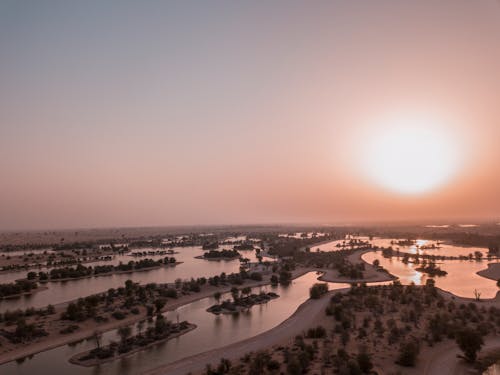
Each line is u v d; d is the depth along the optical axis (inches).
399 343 4761.3
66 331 5693.9
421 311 6245.1
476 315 5935.0
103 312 6707.7
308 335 5275.6
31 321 6141.7
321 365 4128.9
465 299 7436.0
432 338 4931.1
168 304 7588.6
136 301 7495.1
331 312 6407.5
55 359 4813.0
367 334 5142.7
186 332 5821.9
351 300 7106.3
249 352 4810.5
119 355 4852.4
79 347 5236.2
